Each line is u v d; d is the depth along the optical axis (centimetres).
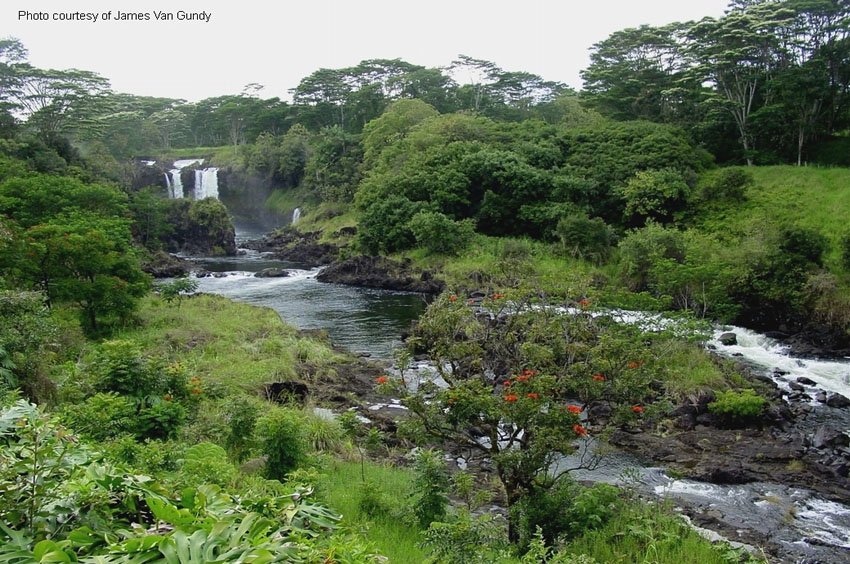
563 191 4534
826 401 1977
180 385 1467
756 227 3269
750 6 4797
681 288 3033
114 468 455
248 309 3119
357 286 4325
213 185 8369
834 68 4312
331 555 368
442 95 8119
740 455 1608
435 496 1017
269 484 746
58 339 1761
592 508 1056
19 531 340
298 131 8200
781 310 2886
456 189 4903
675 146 4594
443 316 1202
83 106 6694
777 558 1128
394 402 2011
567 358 1161
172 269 4625
